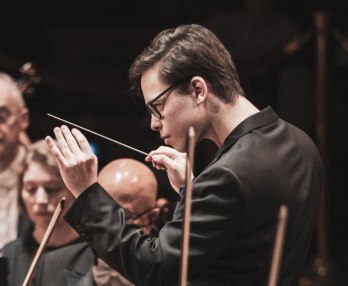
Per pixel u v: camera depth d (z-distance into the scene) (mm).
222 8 16578
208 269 6285
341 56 14680
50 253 8422
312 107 14109
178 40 6531
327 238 13680
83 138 6555
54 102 15992
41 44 17000
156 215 8289
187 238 5543
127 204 8195
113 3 17391
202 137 6586
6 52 17062
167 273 6168
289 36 15125
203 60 6453
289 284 6438
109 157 13750
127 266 6305
